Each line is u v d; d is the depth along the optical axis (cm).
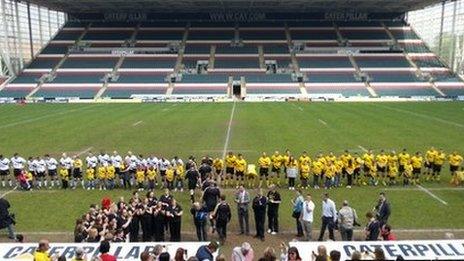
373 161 2689
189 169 2420
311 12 11088
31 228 1983
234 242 1820
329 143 3869
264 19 11294
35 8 10769
